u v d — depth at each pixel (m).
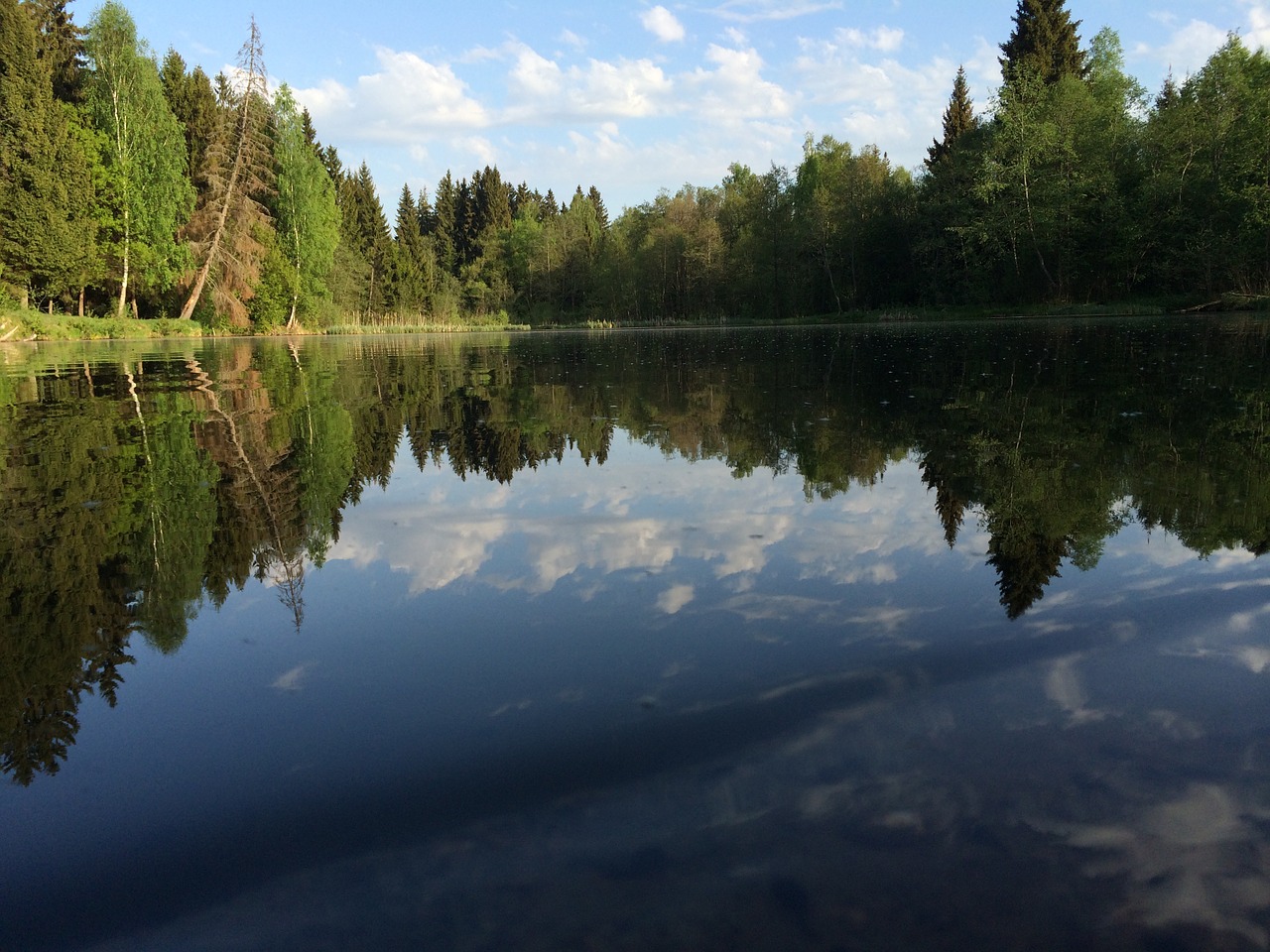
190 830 1.23
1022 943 0.97
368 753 1.42
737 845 1.16
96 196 28.73
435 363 13.55
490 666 1.76
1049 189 29.25
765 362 11.42
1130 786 1.25
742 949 0.97
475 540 2.77
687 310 53.78
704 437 4.87
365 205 57.41
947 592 2.10
